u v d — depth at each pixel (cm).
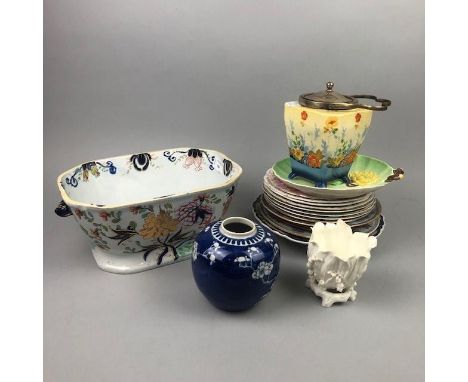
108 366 116
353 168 181
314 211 155
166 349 122
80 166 167
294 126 158
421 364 119
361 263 133
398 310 138
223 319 134
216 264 121
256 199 184
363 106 152
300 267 159
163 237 151
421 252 168
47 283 146
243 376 114
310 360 120
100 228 140
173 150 185
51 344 122
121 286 146
